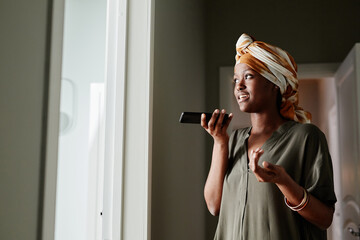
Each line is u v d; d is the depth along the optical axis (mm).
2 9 659
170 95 1771
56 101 813
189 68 2250
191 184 2240
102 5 2219
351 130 2381
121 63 1414
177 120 1914
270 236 1150
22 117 712
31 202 739
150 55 1407
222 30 2906
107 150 1412
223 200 1302
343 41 2762
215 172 1340
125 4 1437
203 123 1295
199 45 2609
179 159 1937
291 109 1269
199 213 2486
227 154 1323
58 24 827
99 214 2084
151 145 1393
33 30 748
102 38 2193
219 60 2881
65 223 2102
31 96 741
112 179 1386
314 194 1132
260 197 1183
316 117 4812
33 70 748
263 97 1239
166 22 1726
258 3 2891
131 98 1397
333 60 2762
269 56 1221
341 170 2775
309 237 1174
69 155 2143
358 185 2229
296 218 1160
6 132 668
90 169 2109
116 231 1348
